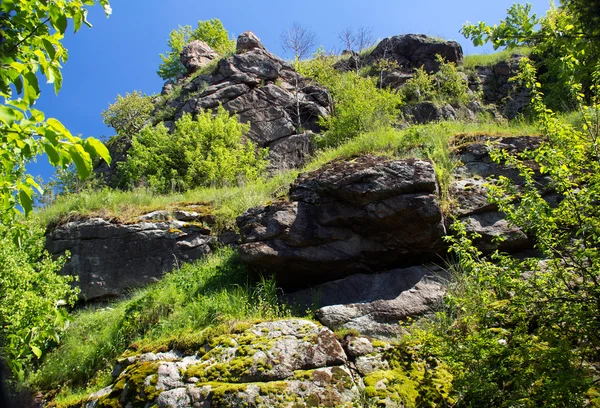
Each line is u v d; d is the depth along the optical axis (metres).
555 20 3.76
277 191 9.20
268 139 16.38
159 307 6.95
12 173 3.23
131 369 5.20
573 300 3.83
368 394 4.53
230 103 17.19
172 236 9.05
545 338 3.78
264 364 4.83
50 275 6.71
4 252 5.82
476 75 19.67
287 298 6.63
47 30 2.87
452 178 7.21
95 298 8.81
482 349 4.05
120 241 9.11
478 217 6.62
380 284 6.35
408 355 5.05
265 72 18.70
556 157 4.18
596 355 3.99
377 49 22.80
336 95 18.91
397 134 8.70
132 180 14.53
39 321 5.25
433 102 16.89
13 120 2.25
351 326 5.75
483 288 4.60
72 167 14.95
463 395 4.21
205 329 5.77
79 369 6.52
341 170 6.96
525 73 4.86
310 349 4.99
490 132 8.30
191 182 13.90
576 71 4.43
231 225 9.17
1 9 2.75
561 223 4.31
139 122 20.25
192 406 4.48
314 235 6.61
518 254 6.44
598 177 3.98
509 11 3.74
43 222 9.70
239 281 7.27
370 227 6.50
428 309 5.88
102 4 3.07
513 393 3.72
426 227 6.30
